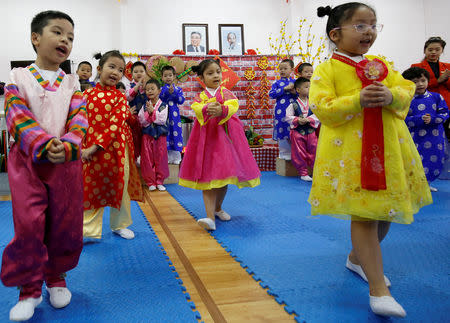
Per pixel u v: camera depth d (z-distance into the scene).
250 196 3.58
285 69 4.93
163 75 4.51
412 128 3.45
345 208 1.28
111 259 1.91
